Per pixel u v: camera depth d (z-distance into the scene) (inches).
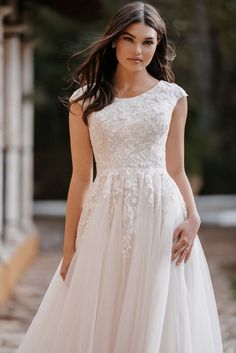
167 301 170.4
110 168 175.8
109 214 173.9
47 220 797.2
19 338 283.0
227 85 1039.6
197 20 669.9
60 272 181.3
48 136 1006.4
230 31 599.8
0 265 360.8
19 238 462.3
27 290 398.6
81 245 176.4
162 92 177.6
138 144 174.2
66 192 1011.3
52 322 178.5
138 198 173.0
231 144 1081.4
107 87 176.7
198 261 178.2
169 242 171.5
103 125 174.2
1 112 378.3
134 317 168.6
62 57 875.4
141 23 171.9
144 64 174.6
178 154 180.7
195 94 971.3
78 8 488.7
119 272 171.9
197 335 173.5
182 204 177.5
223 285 422.9
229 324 305.7
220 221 758.5
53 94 926.4
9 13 412.5
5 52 453.4
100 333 170.2
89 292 171.3
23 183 522.9
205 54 959.6
